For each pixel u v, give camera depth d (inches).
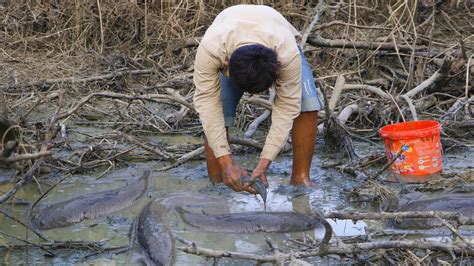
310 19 320.5
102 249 178.9
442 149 246.2
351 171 226.8
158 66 315.6
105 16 343.3
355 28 314.2
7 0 368.5
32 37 344.2
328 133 243.4
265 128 269.9
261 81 162.1
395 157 212.8
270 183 221.3
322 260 169.8
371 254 168.2
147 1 346.9
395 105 262.1
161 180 224.5
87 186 221.5
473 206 191.0
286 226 187.8
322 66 313.4
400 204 197.9
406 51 306.0
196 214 194.5
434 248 156.6
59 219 195.8
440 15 353.1
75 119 279.6
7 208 206.4
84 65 325.7
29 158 158.7
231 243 181.9
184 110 275.1
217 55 172.9
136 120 276.4
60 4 350.6
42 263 173.8
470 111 269.3
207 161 216.2
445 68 273.7
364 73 309.0
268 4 336.8
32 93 284.5
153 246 175.2
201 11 328.5
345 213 163.6
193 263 171.3
